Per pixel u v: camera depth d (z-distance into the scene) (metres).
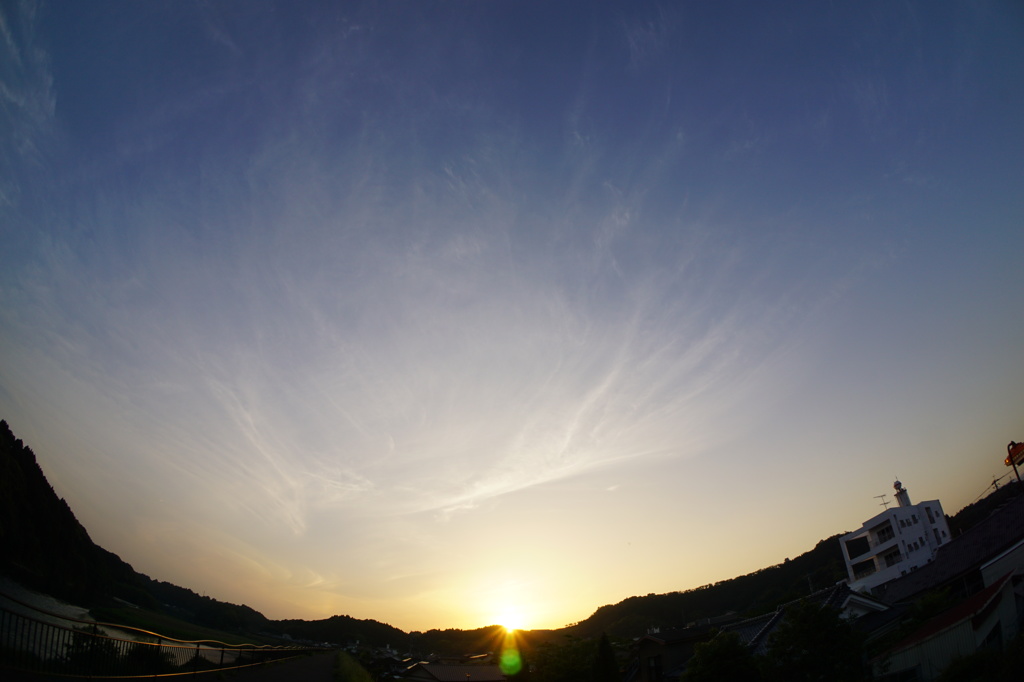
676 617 99.69
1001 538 23.80
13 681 9.63
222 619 78.12
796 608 20.50
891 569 52.16
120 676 12.73
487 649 124.00
